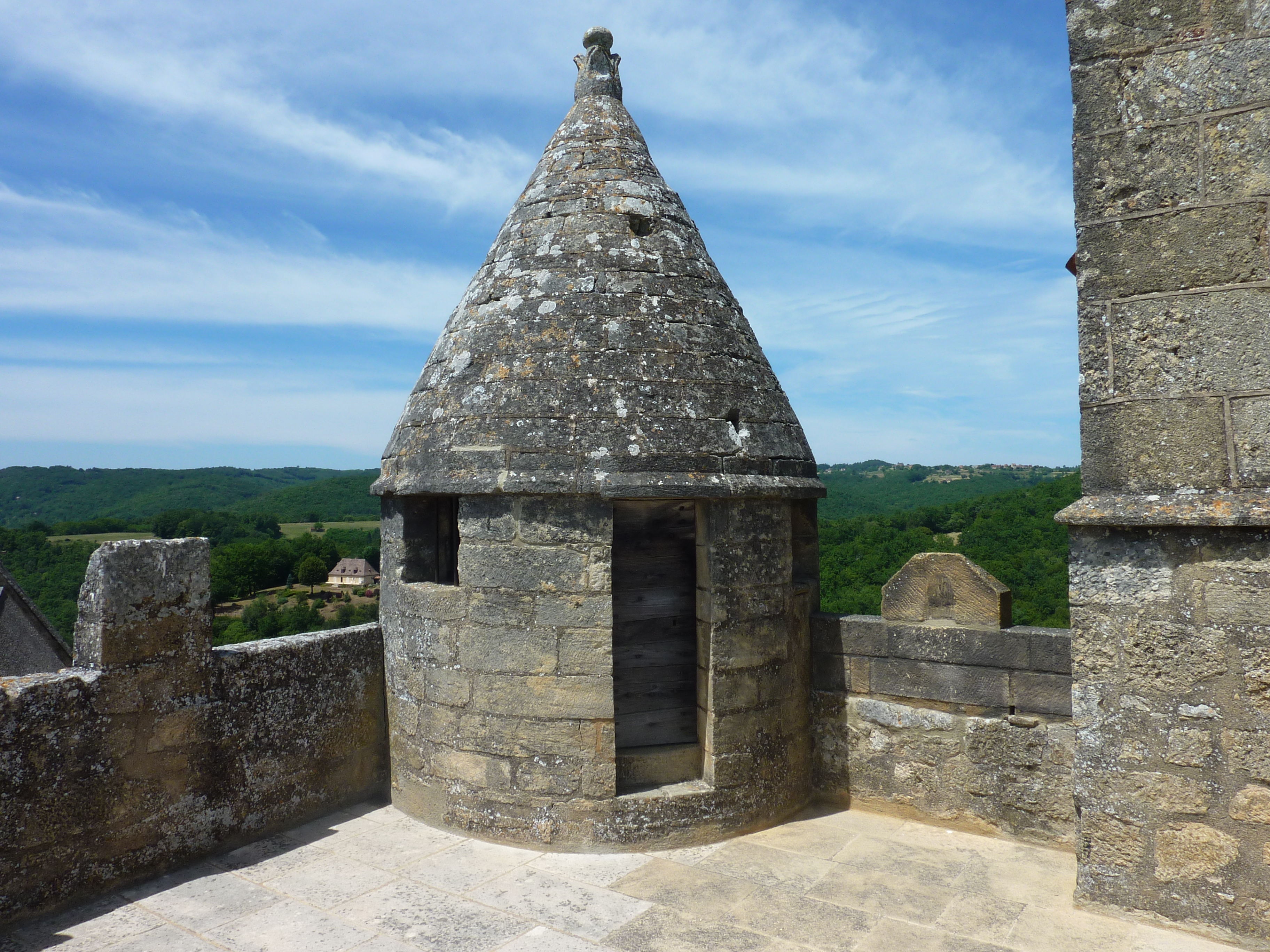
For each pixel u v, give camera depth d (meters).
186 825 4.44
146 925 3.84
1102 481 3.76
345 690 5.33
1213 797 3.53
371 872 4.38
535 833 4.61
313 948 3.64
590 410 4.60
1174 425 3.59
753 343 5.38
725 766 4.78
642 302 4.93
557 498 4.55
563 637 4.55
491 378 4.79
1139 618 3.67
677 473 4.57
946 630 4.95
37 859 3.85
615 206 5.21
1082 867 3.88
